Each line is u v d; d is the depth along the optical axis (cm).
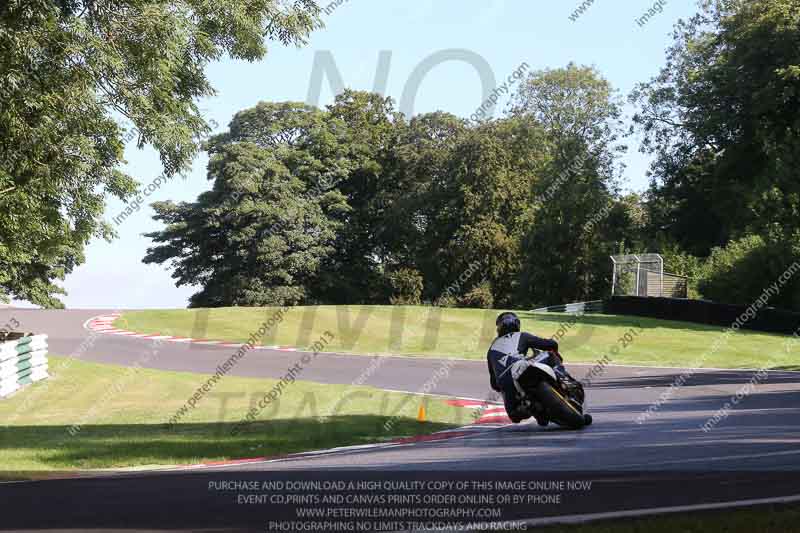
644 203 12606
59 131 2702
